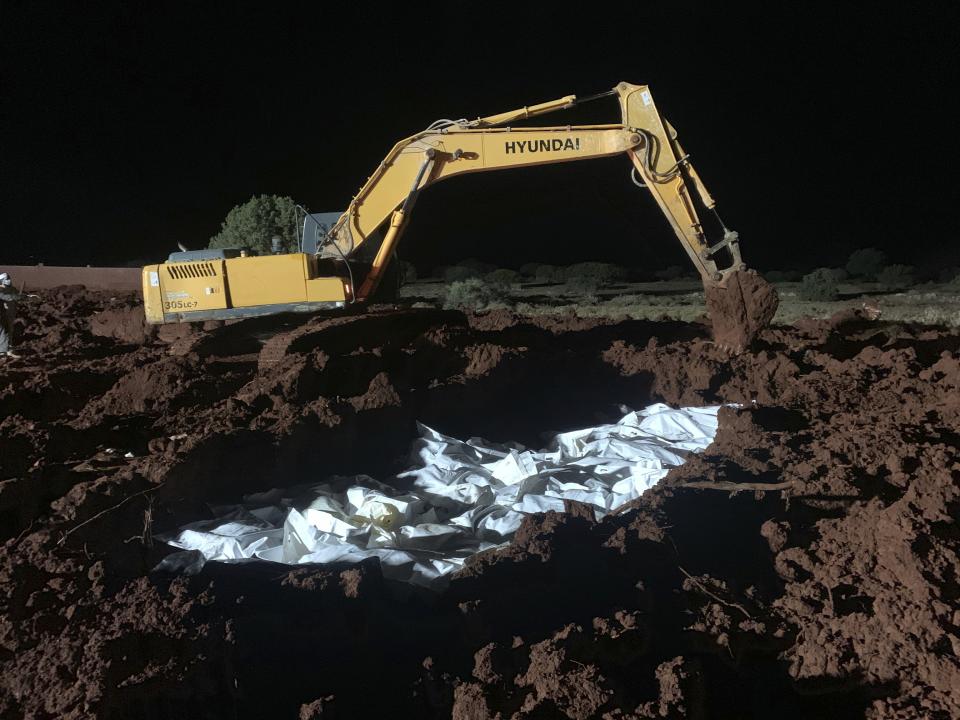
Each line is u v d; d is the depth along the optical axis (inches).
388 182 462.3
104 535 201.6
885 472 248.5
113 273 854.5
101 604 171.0
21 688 147.8
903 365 384.2
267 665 163.0
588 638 168.6
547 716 151.0
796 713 171.8
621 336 485.4
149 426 280.5
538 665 159.9
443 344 378.3
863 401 339.6
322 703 153.6
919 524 212.1
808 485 236.1
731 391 364.2
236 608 171.0
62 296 691.4
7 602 167.9
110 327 521.0
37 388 309.4
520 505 254.1
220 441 255.0
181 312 463.8
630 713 155.5
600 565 195.2
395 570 199.9
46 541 188.9
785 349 429.1
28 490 212.8
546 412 368.8
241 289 454.3
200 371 337.7
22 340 516.1
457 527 237.9
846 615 191.9
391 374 355.9
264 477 259.4
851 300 1091.3
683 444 315.9
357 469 291.3
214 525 226.5
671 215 423.8
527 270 1905.8
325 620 170.1
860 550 213.2
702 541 215.2
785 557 212.8
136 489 221.0
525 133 442.6
